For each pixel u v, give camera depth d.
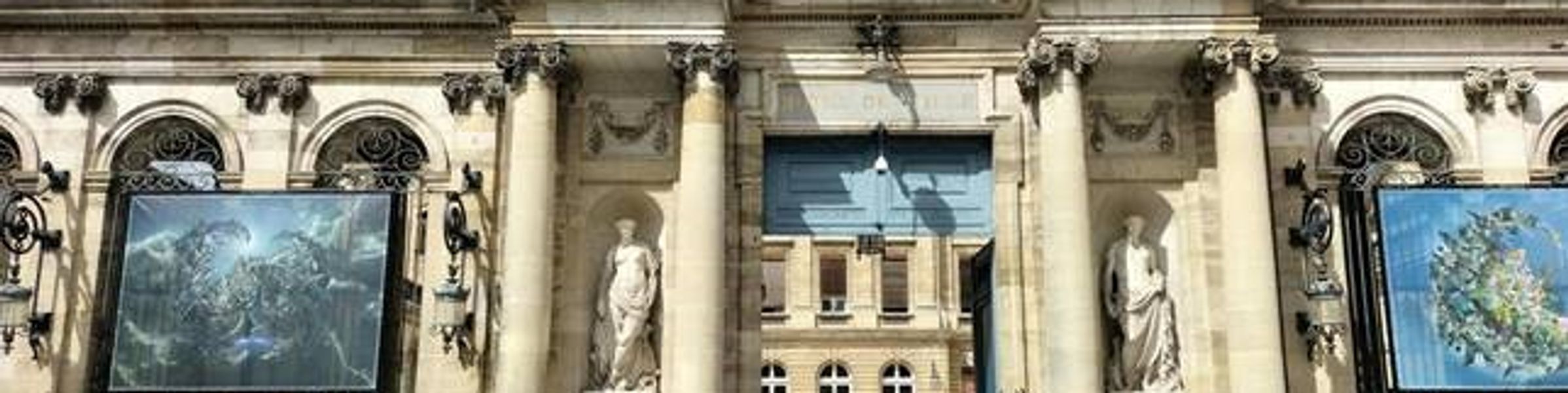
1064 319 21.33
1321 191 22.73
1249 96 22.22
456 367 23.31
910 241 53.41
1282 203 23.56
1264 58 22.33
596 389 22.53
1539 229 22.67
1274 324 21.45
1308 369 22.83
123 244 23.31
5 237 23.73
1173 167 23.31
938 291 52.75
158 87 24.92
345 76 24.86
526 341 21.64
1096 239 23.14
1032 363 22.52
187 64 24.91
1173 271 23.03
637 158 23.59
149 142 24.97
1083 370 21.12
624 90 23.88
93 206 24.42
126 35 25.05
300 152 24.59
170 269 23.17
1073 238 21.61
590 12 22.70
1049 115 22.25
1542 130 24.23
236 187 24.36
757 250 23.12
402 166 24.75
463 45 24.84
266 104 24.80
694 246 21.97
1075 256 21.55
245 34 24.98
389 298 22.91
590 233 23.52
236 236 23.23
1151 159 23.36
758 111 23.69
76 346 23.77
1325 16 24.31
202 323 23.00
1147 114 23.56
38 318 23.66
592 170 23.53
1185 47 22.58
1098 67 22.95
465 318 22.78
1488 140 24.08
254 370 22.83
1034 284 22.77
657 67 23.41
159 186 24.48
